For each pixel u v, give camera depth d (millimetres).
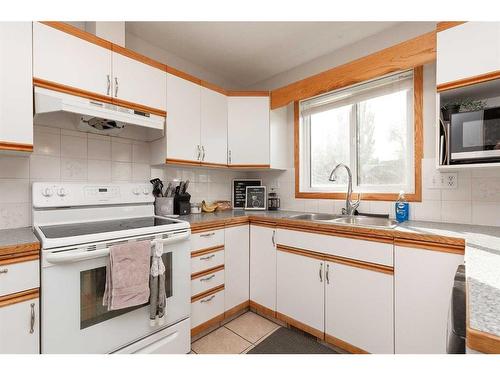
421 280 1296
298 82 2252
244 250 2104
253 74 2791
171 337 1524
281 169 2605
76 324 1166
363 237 1500
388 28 1993
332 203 2295
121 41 1797
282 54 2381
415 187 1842
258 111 2434
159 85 1892
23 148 1283
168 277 1534
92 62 1543
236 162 2412
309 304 1747
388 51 1742
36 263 1083
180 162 2025
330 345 1687
